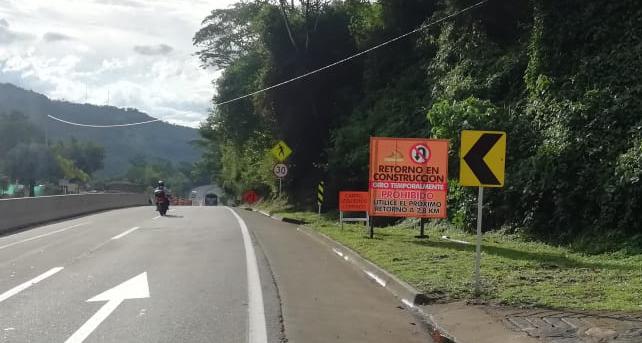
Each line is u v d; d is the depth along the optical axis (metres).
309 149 36.50
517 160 16.41
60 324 7.47
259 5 44.16
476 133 8.98
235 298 9.01
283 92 34.94
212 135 65.19
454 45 22.39
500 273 10.32
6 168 84.50
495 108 17.80
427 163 15.59
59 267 11.83
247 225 21.97
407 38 27.98
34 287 9.79
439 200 15.55
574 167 14.31
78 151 116.44
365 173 26.66
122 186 100.94
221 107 47.69
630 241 12.27
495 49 20.56
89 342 6.71
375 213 15.60
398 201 15.60
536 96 16.86
